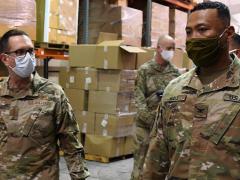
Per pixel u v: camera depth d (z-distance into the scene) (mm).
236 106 1404
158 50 3906
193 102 1500
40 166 1995
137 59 5387
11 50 2004
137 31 6109
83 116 5352
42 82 2074
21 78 2029
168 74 3910
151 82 3898
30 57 2012
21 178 1972
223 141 1401
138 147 3838
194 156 1454
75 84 5406
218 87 1458
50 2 4906
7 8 4145
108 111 5191
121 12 5844
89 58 5262
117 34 5855
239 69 1462
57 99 2043
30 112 2010
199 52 1459
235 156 1390
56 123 2053
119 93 5152
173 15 7121
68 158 2080
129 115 5348
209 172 1415
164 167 1661
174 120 1542
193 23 1471
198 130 1457
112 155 5219
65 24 5164
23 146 1983
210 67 1506
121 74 5145
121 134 5250
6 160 1991
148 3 6590
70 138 2064
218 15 1437
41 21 4887
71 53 5359
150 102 3877
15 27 4223
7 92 2051
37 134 1991
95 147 5262
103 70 5207
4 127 2014
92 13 6098
